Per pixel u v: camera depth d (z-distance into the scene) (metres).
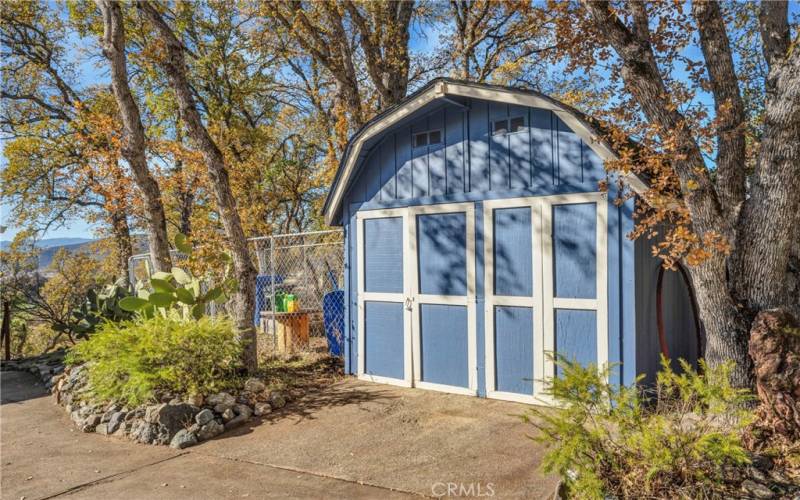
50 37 17.20
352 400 6.01
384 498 3.68
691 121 4.61
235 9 16.20
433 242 6.28
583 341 5.21
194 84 17.27
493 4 13.27
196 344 6.00
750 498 3.07
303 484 3.96
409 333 6.47
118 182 12.78
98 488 4.02
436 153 6.25
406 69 13.20
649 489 3.13
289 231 20.08
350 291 7.14
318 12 12.70
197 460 4.55
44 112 17.58
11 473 4.37
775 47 4.21
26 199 17.20
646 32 4.39
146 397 5.54
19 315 13.95
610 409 3.49
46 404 6.76
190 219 17.55
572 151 5.28
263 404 5.79
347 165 6.74
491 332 5.82
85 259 20.89
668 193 4.71
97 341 6.27
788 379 3.57
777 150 3.91
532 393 5.54
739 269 4.20
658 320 5.30
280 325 8.72
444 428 5.01
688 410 3.70
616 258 5.00
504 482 3.83
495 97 5.45
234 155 17.20
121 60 7.89
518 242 5.64
